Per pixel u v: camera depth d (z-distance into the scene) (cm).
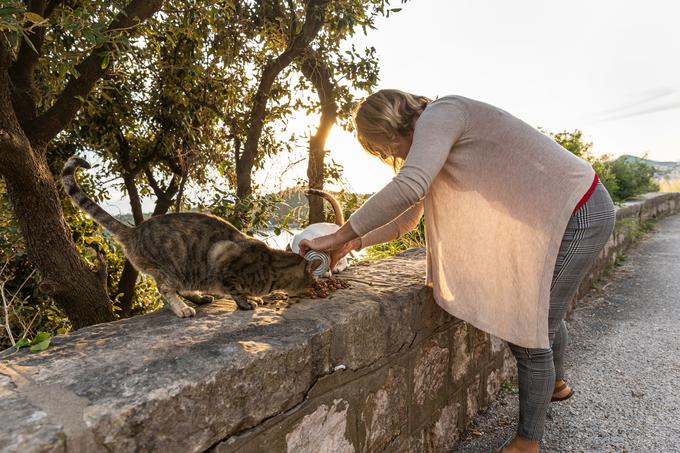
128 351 131
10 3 222
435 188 191
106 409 98
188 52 596
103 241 550
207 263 209
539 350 182
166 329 153
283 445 140
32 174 347
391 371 192
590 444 224
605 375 292
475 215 178
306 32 579
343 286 216
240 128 680
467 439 246
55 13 394
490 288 181
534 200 164
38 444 85
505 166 167
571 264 169
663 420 240
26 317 400
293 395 141
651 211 945
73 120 570
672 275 532
